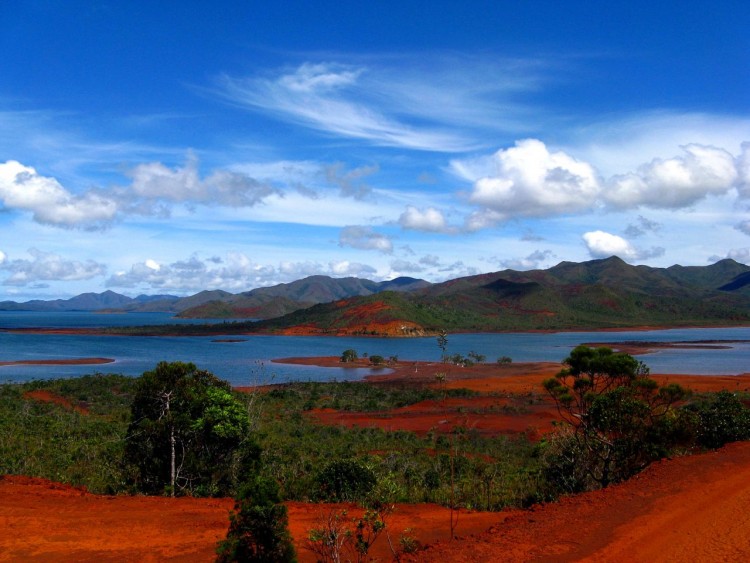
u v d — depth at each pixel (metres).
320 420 38.16
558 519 9.78
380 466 19.44
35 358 90.50
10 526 10.25
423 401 46.16
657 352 101.75
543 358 95.56
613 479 13.68
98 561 8.74
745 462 12.73
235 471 15.92
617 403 13.85
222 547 7.60
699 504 9.95
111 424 25.95
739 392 45.66
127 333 170.88
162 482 15.69
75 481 15.91
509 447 26.89
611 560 7.82
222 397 16.39
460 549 8.57
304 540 9.65
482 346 127.06
